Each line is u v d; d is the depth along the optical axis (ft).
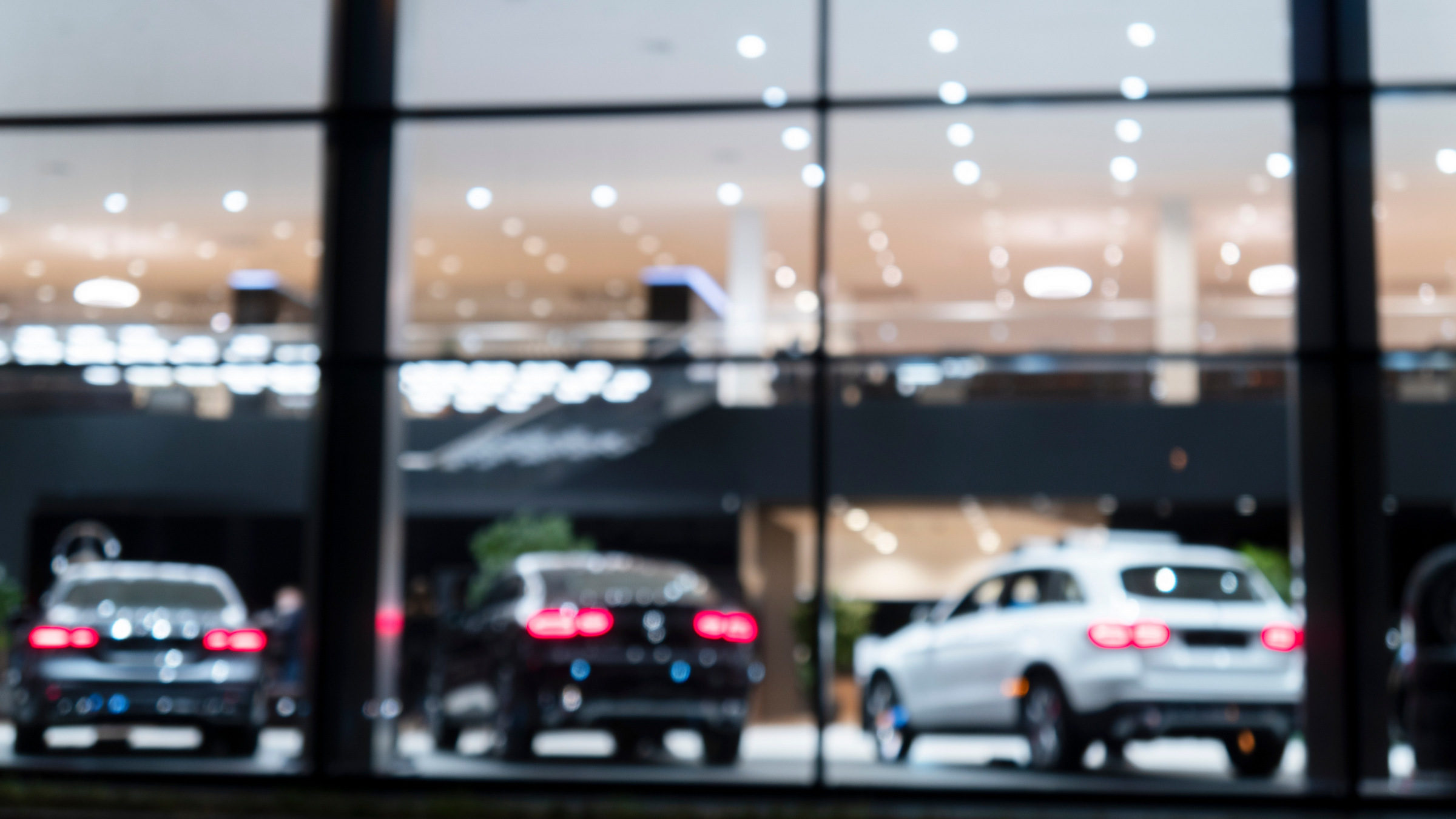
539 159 64.64
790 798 27.12
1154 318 77.20
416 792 27.81
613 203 71.46
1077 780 32.81
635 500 71.31
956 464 69.31
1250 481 68.08
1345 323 27.63
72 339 79.15
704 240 78.07
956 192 70.23
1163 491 68.49
